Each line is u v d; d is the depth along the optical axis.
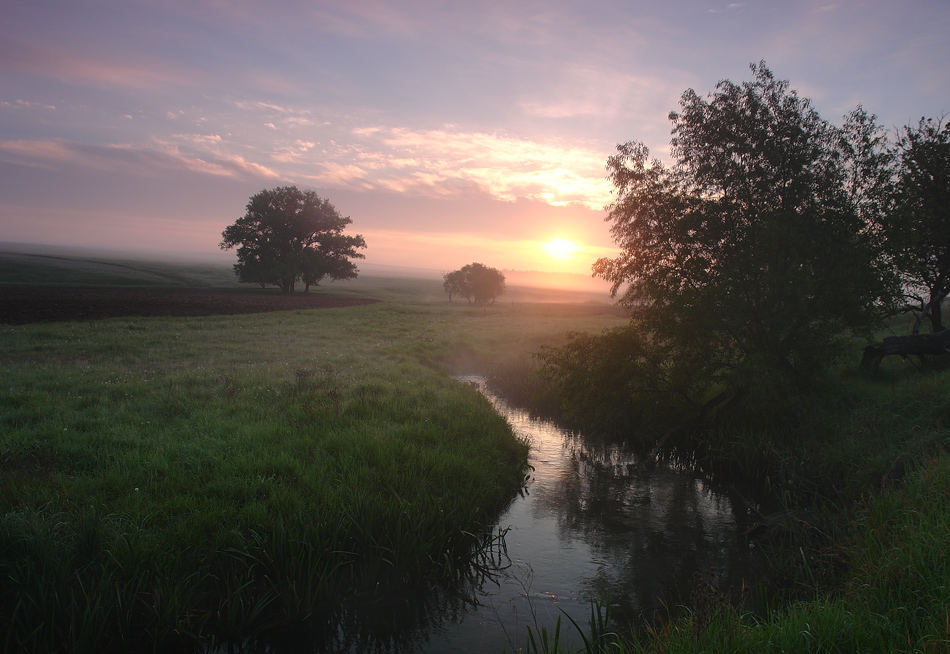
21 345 18.52
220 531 5.93
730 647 3.91
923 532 5.09
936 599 4.05
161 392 11.96
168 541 5.66
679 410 12.41
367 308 53.06
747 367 10.44
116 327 25.98
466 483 8.28
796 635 3.85
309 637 5.12
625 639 4.92
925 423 9.52
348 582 5.88
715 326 10.85
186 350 19.52
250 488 6.93
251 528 6.07
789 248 10.24
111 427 9.07
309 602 5.32
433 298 113.94
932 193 14.09
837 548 5.96
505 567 6.57
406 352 22.42
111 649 4.57
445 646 5.03
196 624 4.92
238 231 74.44
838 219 10.73
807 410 10.93
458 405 12.70
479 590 6.03
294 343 23.42
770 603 5.42
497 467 9.52
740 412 11.84
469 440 10.27
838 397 11.73
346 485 7.33
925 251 14.01
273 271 70.12
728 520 8.14
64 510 5.96
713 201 11.48
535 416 15.20
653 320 11.70
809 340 10.77
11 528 5.20
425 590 5.95
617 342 12.16
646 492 9.36
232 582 5.45
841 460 8.85
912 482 6.74
